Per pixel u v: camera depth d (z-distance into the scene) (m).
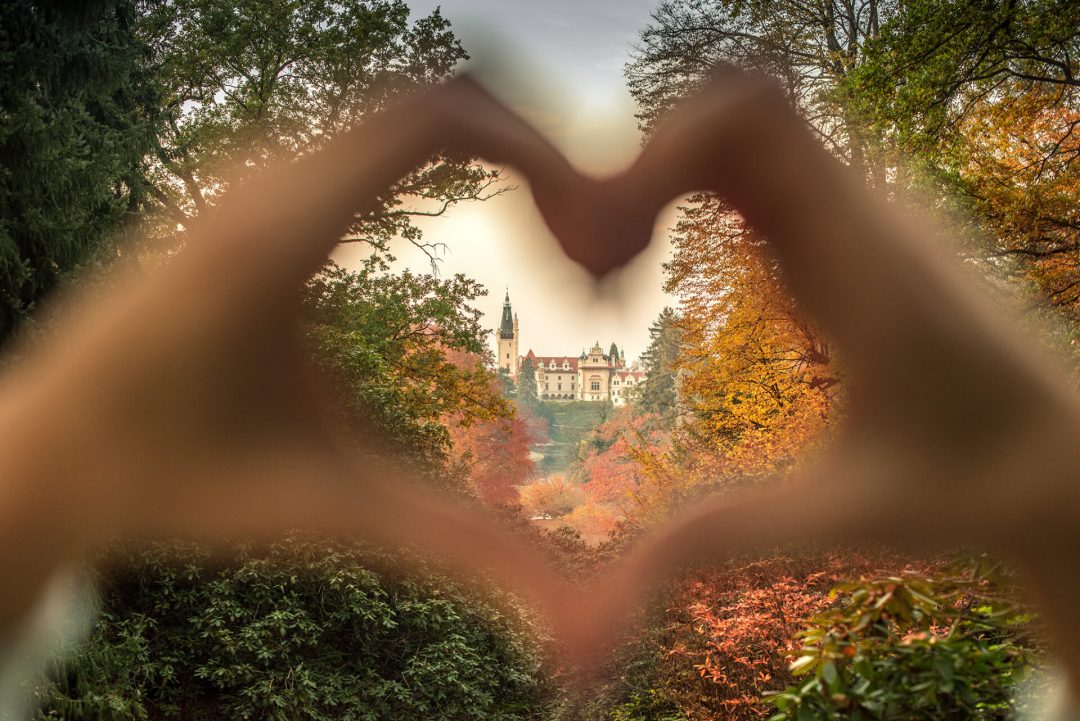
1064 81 10.11
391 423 12.80
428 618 8.23
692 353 15.73
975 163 10.84
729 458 16.05
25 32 6.13
